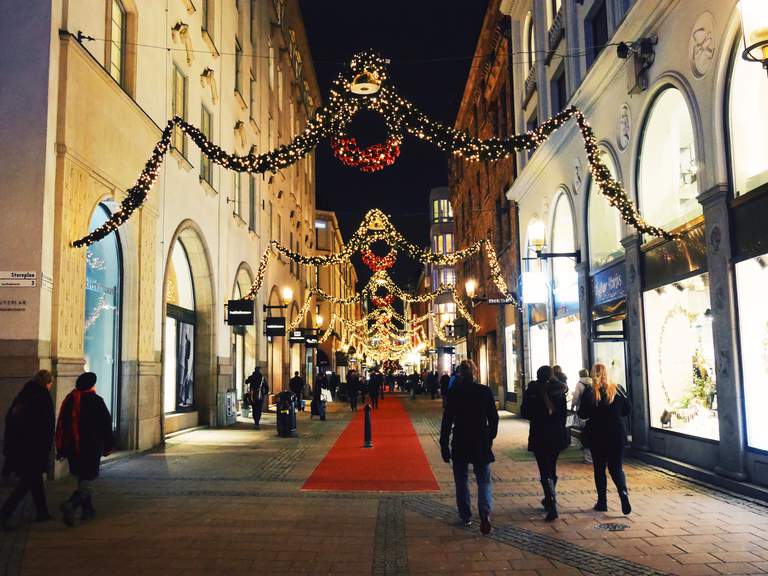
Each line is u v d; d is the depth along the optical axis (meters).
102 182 12.65
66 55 11.25
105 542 6.89
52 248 10.96
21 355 10.33
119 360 14.30
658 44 11.83
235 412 22.17
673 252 11.49
